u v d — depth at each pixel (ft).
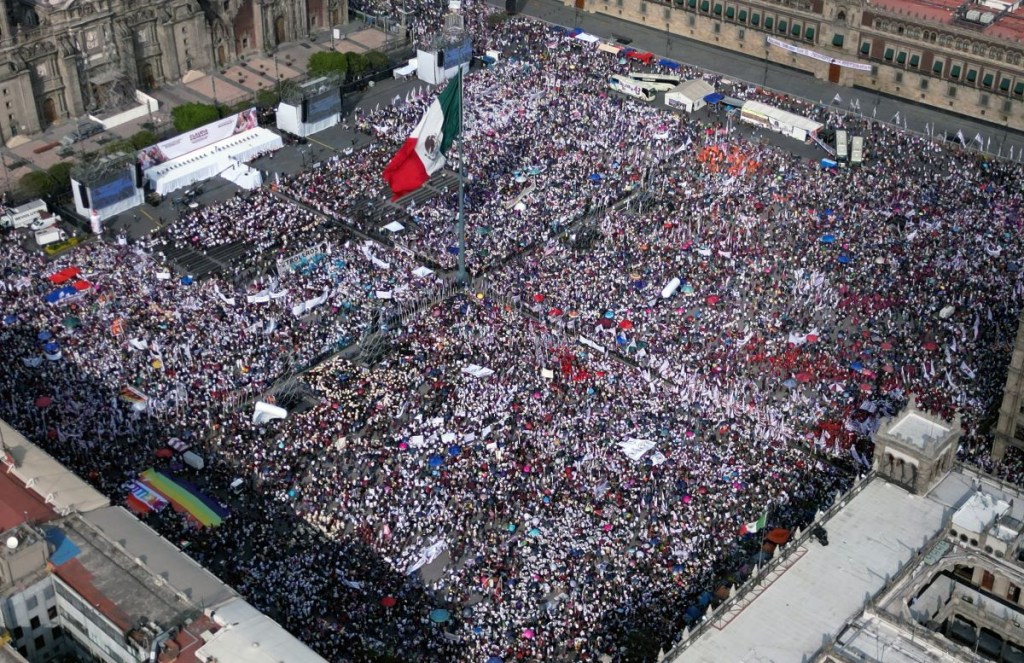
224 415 582.76
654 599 485.56
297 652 405.80
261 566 502.79
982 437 577.43
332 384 606.55
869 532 464.24
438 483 540.93
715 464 554.46
